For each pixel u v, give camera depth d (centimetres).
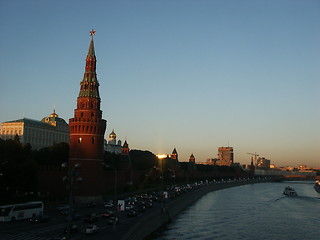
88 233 7169
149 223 9738
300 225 12294
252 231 11031
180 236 9900
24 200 11544
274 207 17412
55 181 13725
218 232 10650
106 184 16300
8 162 11875
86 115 12950
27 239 6650
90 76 13388
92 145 12888
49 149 17750
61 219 8900
